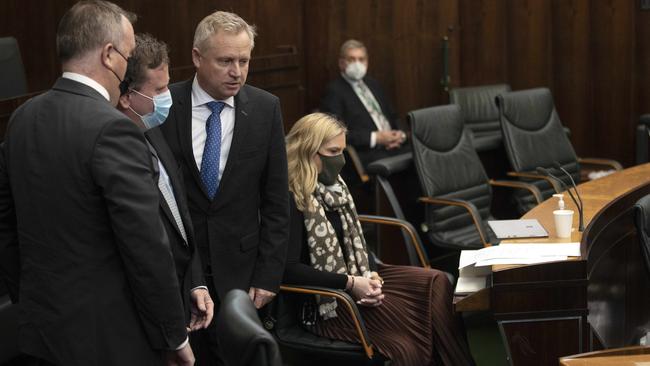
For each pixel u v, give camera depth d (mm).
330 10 7492
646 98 7434
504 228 3977
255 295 3082
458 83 7863
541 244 3676
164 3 6750
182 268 2736
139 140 2275
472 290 3453
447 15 7746
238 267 3057
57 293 2242
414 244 4406
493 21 7809
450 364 3512
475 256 3580
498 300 3389
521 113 5969
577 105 7730
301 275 3396
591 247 3834
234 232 3051
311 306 3523
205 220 3029
